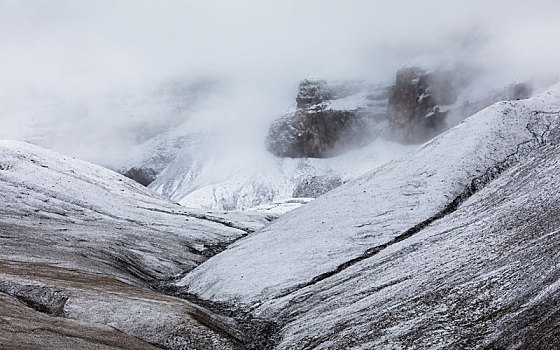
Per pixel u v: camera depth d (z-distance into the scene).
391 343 33.53
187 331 38.56
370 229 66.12
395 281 46.44
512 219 46.81
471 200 63.69
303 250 66.31
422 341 31.98
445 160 76.44
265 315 51.97
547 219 41.31
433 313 35.22
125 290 50.22
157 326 38.94
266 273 63.44
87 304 41.91
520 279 33.06
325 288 53.25
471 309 33.16
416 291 41.03
